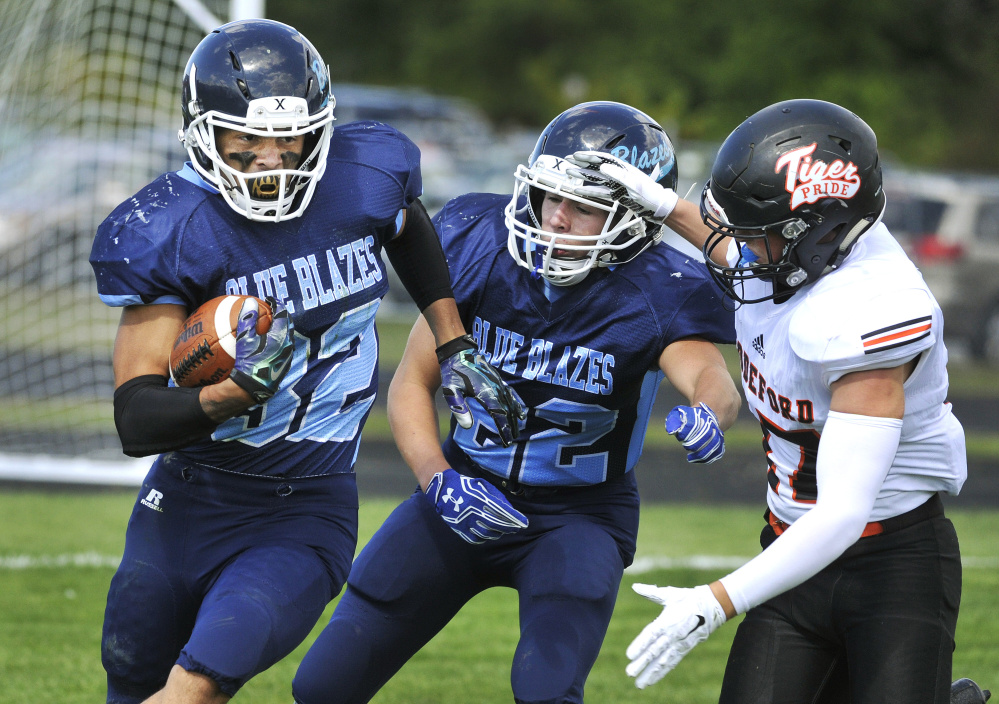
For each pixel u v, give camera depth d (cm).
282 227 970
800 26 7844
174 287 933
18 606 1700
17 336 3195
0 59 2712
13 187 3331
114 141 3238
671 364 1051
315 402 997
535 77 9175
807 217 912
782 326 947
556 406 1080
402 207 1045
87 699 1366
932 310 893
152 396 892
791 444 968
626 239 1068
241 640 896
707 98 8150
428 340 1131
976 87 8875
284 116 922
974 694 1078
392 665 1073
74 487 2527
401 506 1127
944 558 947
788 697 955
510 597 1922
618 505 1122
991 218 4650
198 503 999
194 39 2817
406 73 10106
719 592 876
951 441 955
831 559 877
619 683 1509
